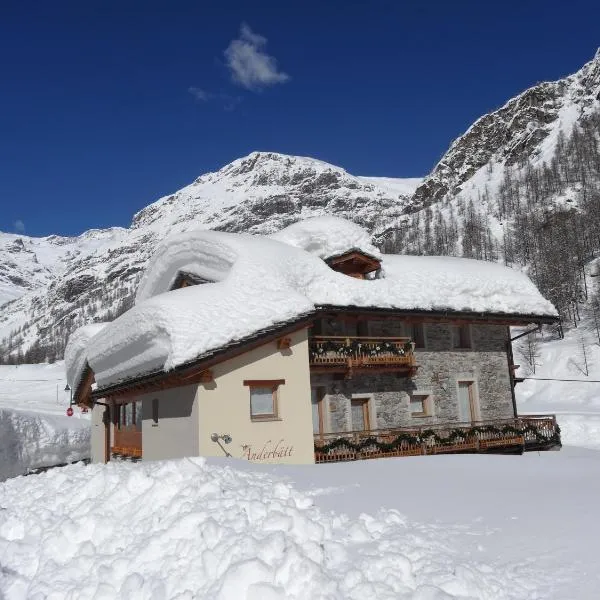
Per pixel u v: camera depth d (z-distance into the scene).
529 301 23.42
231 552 5.52
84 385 26.75
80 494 8.81
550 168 157.38
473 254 122.19
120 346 18.70
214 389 15.54
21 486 10.86
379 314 19.64
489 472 10.26
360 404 19.84
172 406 16.92
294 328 16.72
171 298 16.70
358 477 9.70
